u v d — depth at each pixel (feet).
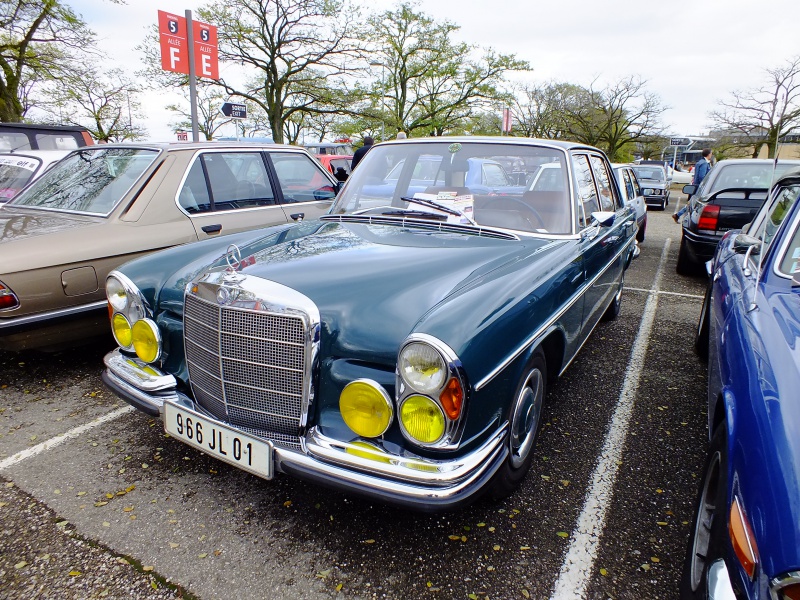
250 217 14.62
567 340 8.99
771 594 3.67
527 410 7.61
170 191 13.10
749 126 93.71
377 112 83.87
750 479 4.28
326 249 7.85
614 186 14.25
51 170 15.14
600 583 6.33
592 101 132.26
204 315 6.86
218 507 7.68
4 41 63.62
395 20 92.89
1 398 11.04
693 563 5.60
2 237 10.88
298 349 6.14
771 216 8.64
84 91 75.31
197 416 6.94
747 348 5.69
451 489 5.56
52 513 7.50
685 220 23.68
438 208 9.59
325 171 18.06
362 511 7.61
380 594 6.15
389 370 5.95
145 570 6.48
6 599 6.02
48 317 10.66
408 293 6.43
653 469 8.69
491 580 6.36
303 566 6.57
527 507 7.70
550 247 8.74
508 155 10.19
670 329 16.06
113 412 10.51
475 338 5.74
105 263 11.46
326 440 6.05
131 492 8.00
